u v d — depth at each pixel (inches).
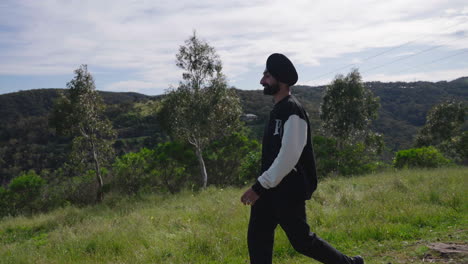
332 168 832.3
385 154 1200.2
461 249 131.3
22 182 753.0
